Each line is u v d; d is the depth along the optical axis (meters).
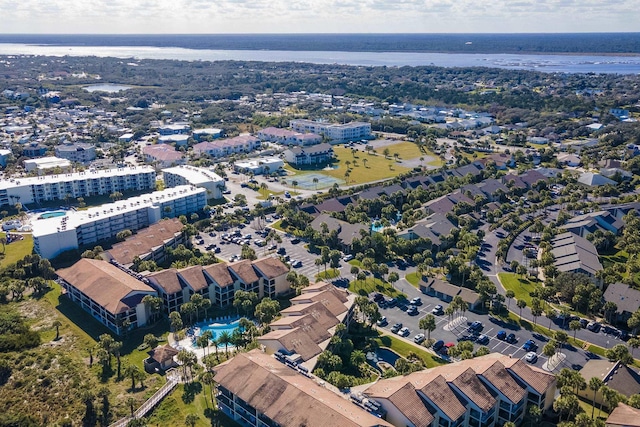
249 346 189.62
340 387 164.62
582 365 198.25
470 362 174.75
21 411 170.38
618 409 158.25
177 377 187.50
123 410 169.00
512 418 160.25
